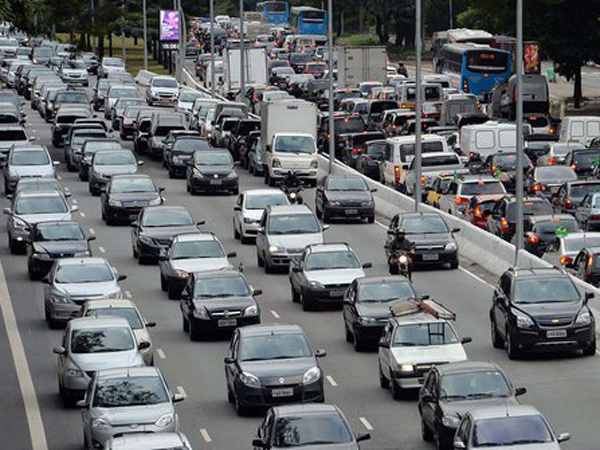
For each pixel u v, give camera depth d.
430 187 160.88
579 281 104.19
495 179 151.25
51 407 87.62
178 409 85.56
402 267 120.88
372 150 186.75
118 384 76.12
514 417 66.94
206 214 159.25
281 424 68.12
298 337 85.31
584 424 78.94
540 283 95.50
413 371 84.69
